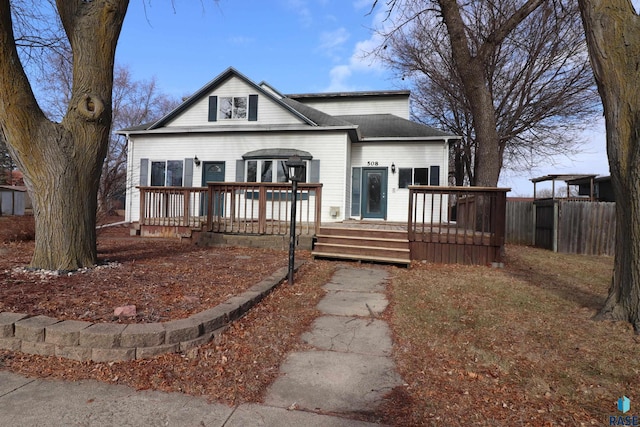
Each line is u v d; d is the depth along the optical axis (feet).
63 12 16.46
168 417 7.02
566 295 15.51
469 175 69.10
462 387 8.26
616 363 8.99
